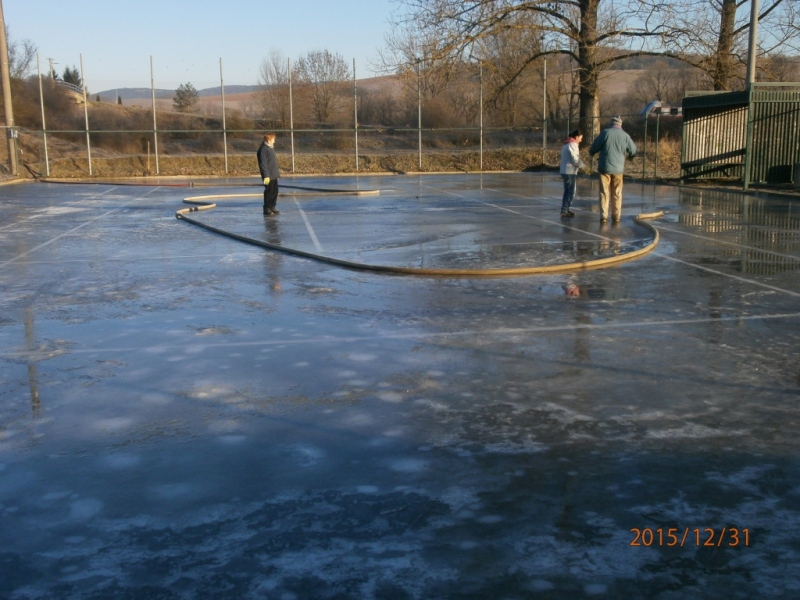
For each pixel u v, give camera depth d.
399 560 3.31
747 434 4.62
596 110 33.94
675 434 4.64
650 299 8.31
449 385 5.58
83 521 3.68
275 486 4.02
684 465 4.21
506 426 4.79
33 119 41.53
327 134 41.19
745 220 15.41
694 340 6.68
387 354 6.37
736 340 6.68
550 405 5.15
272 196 17.05
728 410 5.02
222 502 3.85
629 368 5.92
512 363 6.08
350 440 4.61
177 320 7.63
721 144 25.36
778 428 4.71
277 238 13.16
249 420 4.95
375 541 3.47
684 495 3.87
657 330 7.03
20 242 13.45
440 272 9.74
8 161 34.06
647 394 5.34
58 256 11.83
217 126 41.94
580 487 3.96
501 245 12.01
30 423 4.95
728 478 4.05
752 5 21.14
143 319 7.70
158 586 3.14
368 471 4.18
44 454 4.46
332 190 23.64
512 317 7.57
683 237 13.05
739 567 3.24
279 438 4.65
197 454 4.44
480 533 3.53
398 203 20.06
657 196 21.17
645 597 3.04
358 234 13.59
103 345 6.76
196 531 3.58
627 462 4.25
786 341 6.62
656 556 3.33
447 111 40.91
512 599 3.03
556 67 38.88
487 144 39.44
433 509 3.75
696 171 25.84
